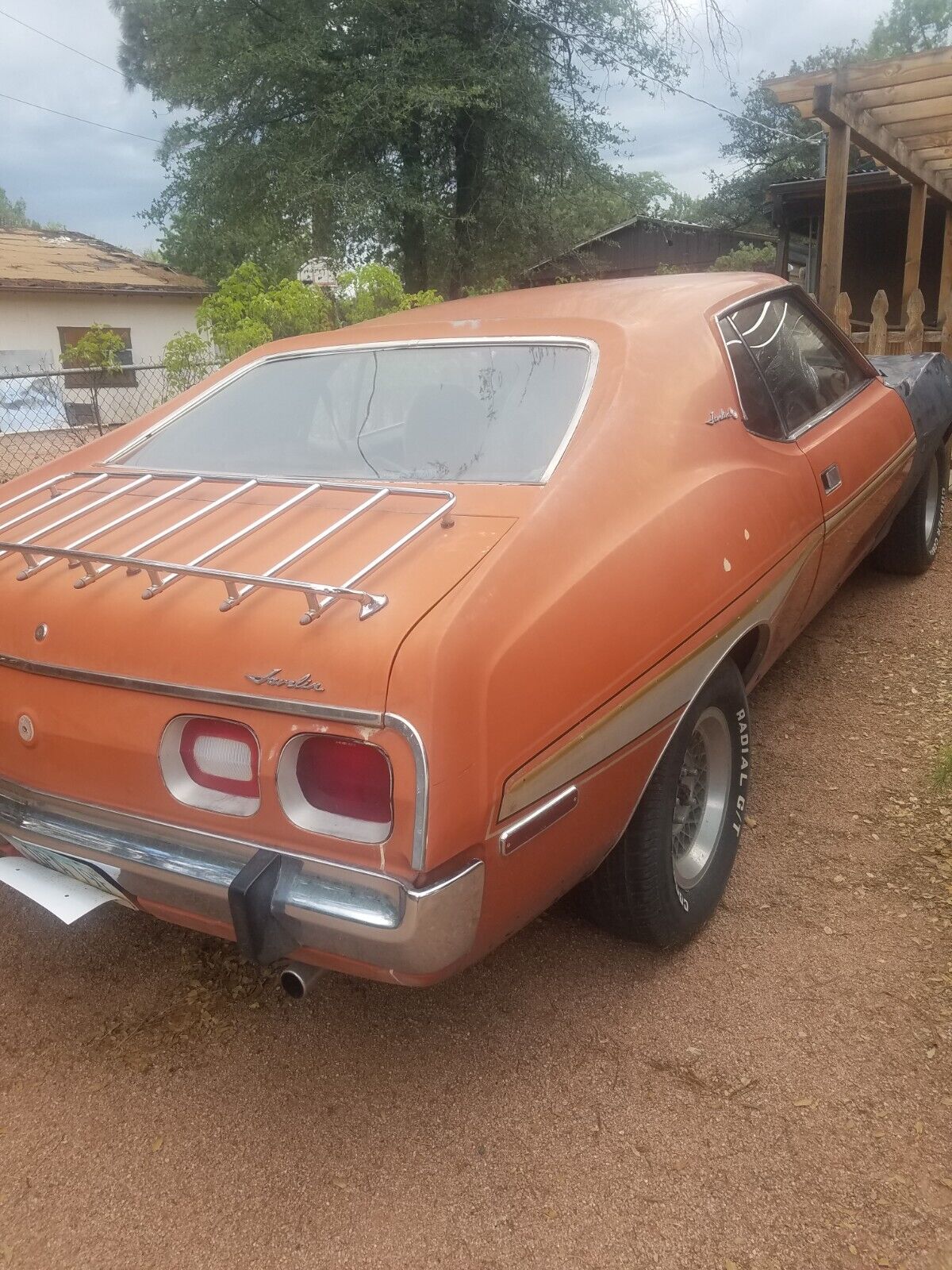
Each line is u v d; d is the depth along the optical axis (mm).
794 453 3129
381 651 1769
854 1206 1921
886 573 5207
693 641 2367
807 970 2559
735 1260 1833
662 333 2809
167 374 7922
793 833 3137
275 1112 2234
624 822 2301
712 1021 2412
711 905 2705
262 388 3098
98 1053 2430
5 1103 2285
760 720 3854
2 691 2213
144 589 2096
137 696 2000
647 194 24391
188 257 21891
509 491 2246
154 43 22375
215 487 2662
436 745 1724
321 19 19906
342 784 1809
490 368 2732
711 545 2492
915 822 3150
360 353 3002
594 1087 2242
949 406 4770
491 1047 2381
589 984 2564
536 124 20891
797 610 3215
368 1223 1951
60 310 18547
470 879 1805
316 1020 2510
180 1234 1948
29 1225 1979
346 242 20891
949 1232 1857
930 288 15047
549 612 1988
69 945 2838
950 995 2436
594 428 2424
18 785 2238
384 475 2525
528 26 20969
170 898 2027
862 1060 2264
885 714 3834
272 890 1854
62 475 2965
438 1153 2100
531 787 1919
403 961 1788
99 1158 2131
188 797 1969
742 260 31453
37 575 2271
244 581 1864
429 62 20016
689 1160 2043
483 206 22516
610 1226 1913
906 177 8148
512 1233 1910
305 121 20875
